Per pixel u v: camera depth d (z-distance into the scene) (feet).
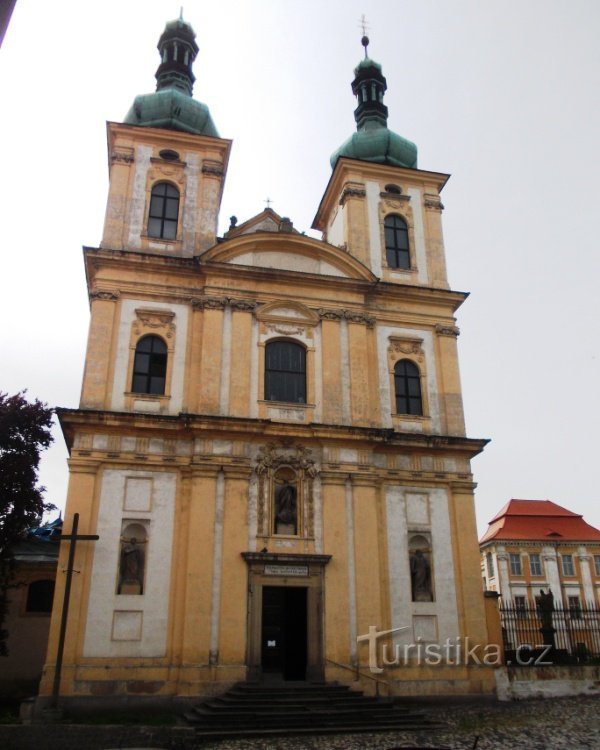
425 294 107.24
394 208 115.24
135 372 92.68
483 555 254.06
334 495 90.17
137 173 105.50
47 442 100.73
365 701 75.56
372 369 101.24
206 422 88.02
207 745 61.77
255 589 83.35
